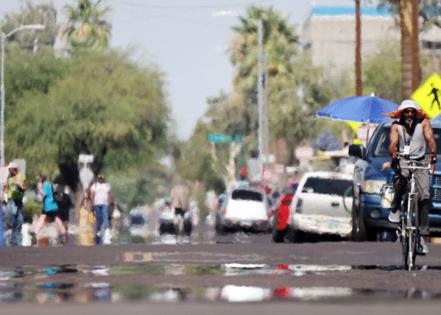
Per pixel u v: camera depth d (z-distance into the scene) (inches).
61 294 995.9
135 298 950.4
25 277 1220.5
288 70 7554.1
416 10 3604.8
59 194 3486.7
